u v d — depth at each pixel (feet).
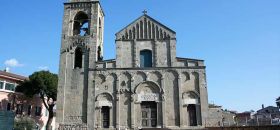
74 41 167.63
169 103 153.17
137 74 158.92
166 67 158.40
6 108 204.85
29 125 188.55
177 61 159.53
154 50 163.02
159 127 149.38
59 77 161.17
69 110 155.12
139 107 153.79
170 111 151.74
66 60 164.66
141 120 152.56
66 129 151.84
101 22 185.26
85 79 160.35
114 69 160.15
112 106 154.81
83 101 156.56
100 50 178.29
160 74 157.99
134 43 164.45
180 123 148.25
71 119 153.48
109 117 153.17
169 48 162.61
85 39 167.43
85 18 179.83
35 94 225.97
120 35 166.40
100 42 179.22
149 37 165.78
